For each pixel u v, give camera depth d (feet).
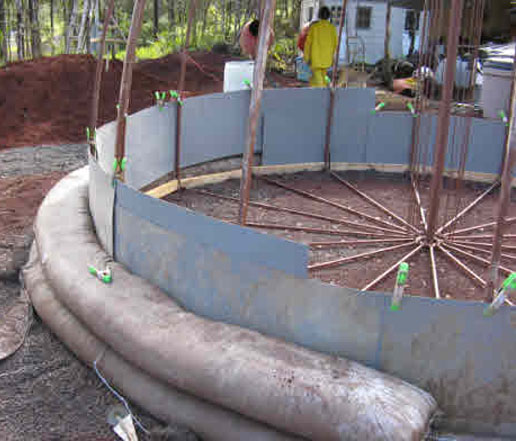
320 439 7.29
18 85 30.86
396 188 19.90
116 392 9.43
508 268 13.69
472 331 7.84
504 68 26.71
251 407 7.72
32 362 10.23
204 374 8.10
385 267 13.55
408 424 7.04
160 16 67.92
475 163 20.79
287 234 15.48
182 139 18.90
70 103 30.73
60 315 10.88
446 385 8.07
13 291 12.63
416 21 48.44
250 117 9.52
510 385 7.95
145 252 10.51
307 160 21.72
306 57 26.63
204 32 58.80
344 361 8.14
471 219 17.06
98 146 14.19
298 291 8.38
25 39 44.42
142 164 17.08
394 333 8.02
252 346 8.38
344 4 19.84
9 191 18.19
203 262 9.32
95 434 8.55
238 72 26.37
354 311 8.09
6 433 8.46
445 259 14.07
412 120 20.99
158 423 8.77
